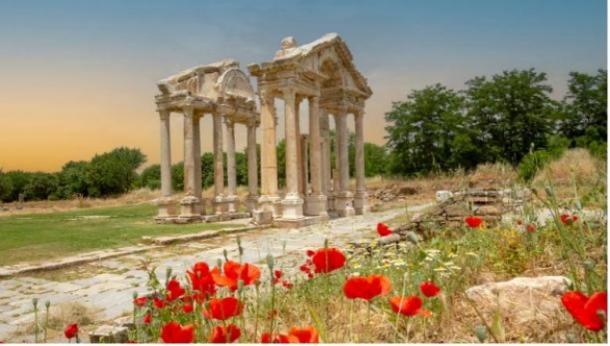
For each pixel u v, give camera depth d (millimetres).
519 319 3859
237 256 13531
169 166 27312
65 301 9125
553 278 4332
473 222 6070
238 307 2553
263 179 23531
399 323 3895
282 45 24250
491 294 4270
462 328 3846
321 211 24984
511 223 7551
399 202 36219
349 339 3654
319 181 25359
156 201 26719
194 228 21797
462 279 5113
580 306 1919
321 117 29891
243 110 31188
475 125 62500
